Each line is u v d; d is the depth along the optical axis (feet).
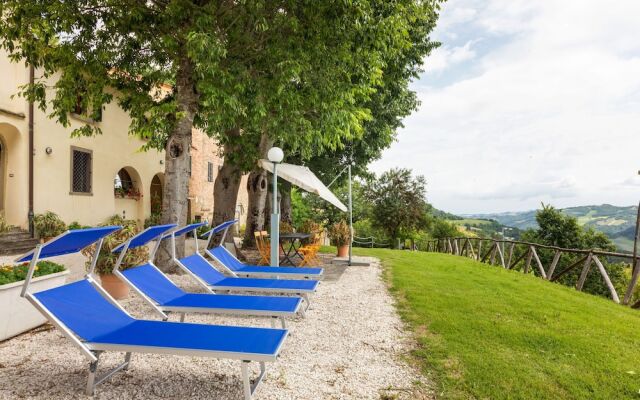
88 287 11.84
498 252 52.16
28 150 42.01
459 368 12.75
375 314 19.52
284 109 30.27
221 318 18.30
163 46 27.68
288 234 36.14
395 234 100.17
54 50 26.14
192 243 55.98
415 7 28.60
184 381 11.45
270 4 25.73
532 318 19.27
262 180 47.24
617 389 11.60
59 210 46.29
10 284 14.74
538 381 11.82
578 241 67.56
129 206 61.67
